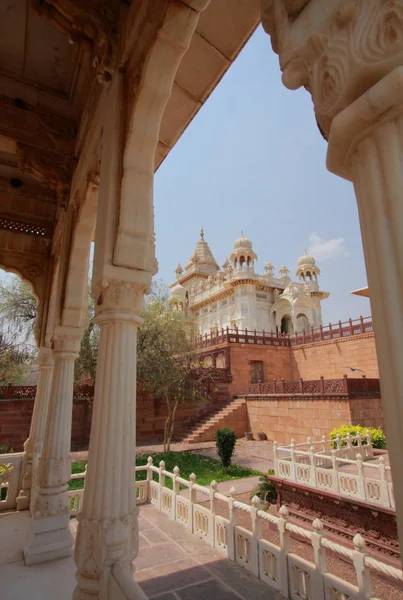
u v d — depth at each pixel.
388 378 0.66
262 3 1.06
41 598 3.12
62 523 4.05
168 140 3.46
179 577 3.95
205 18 2.52
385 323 0.67
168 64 2.31
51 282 6.25
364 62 0.71
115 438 2.23
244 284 29.89
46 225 6.42
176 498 5.82
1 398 13.42
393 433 0.63
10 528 4.76
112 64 2.78
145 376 13.96
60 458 4.23
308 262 34.09
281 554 3.72
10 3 3.41
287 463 8.09
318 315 31.19
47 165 4.54
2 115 4.24
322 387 13.78
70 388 4.48
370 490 6.29
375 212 0.72
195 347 16.66
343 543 5.64
